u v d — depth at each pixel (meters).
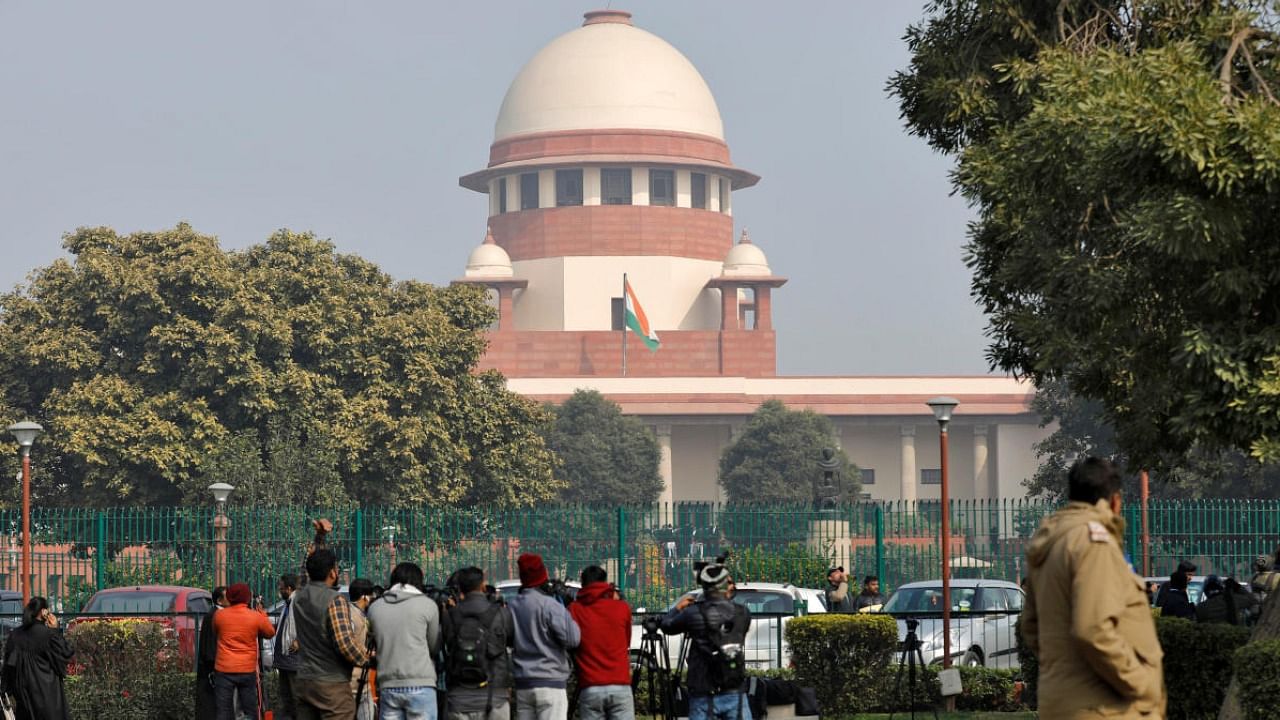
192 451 57.75
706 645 13.12
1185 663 15.21
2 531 37.09
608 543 36.72
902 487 119.88
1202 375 14.16
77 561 37.12
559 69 129.00
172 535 38.41
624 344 113.50
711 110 131.38
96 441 57.25
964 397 119.56
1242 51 15.15
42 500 59.22
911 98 18.17
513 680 14.45
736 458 104.00
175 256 60.69
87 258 59.88
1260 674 12.11
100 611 28.84
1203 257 13.70
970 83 17.14
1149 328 15.31
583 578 13.62
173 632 21.67
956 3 17.70
